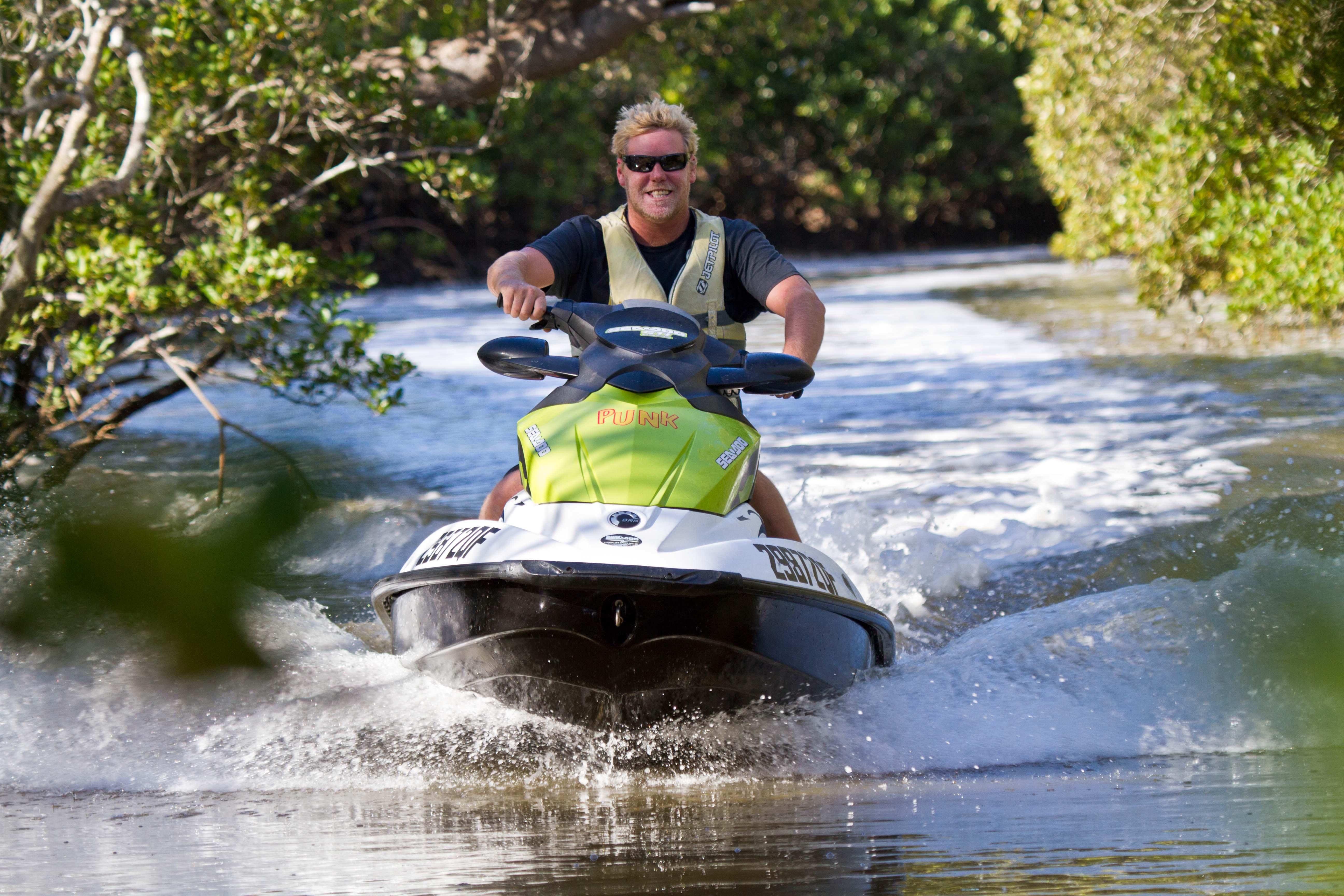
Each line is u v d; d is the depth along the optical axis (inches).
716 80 4987.7
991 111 5679.1
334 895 284.8
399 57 1537.9
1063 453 1018.7
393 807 387.9
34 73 965.2
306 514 80.8
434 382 1622.8
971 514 826.2
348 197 1473.9
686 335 495.8
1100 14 1732.3
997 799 378.9
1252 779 385.7
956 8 5526.6
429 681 488.1
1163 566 691.4
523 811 380.5
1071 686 490.0
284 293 1107.3
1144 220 1681.8
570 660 424.2
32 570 68.9
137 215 1117.7
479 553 441.1
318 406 1111.6
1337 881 262.2
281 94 1242.6
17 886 300.0
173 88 1164.5
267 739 450.3
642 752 444.8
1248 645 165.8
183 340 1168.2
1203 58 1560.0
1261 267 1502.2
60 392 1020.5
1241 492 840.9
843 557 749.3
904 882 282.4
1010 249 5693.9
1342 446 968.3
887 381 1530.5
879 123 5570.9
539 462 466.6
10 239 1050.7
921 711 474.3
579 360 498.0
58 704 456.8
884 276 3688.5
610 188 4913.9
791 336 509.0
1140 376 1449.3
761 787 407.5
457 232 4549.7
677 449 464.4
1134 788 383.9
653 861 312.5
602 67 3905.0
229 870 311.7
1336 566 166.7
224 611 66.9
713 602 417.1
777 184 5639.8
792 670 443.2
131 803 394.0
